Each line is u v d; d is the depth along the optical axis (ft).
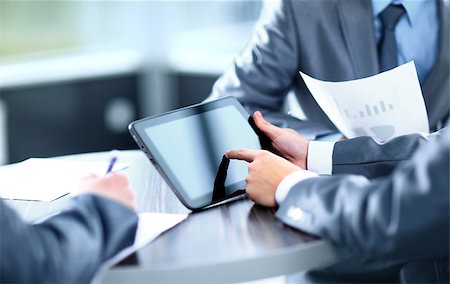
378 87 5.30
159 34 14.47
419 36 6.37
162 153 4.48
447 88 6.41
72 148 13.89
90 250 3.58
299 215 3.92
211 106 4.96
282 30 6.63
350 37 6.44
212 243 3.80
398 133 5.50
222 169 4.71
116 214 3.80
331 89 5.42
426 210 3.37
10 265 3.40
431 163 3.40
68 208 3.80
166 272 3.52
